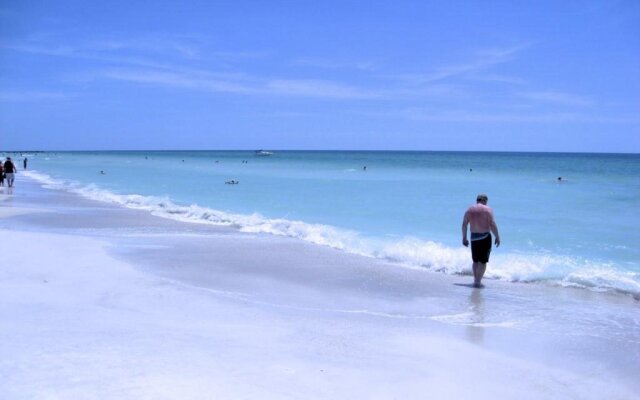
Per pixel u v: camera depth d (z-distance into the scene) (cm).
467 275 1117
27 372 512
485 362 626
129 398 462
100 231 1595
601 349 680
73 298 823
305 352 630
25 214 1950
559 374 597
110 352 579
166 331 677
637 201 2556
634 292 970
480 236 1015
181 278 1013
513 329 759
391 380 556
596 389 559
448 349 667
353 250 1362
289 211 2184
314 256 1276
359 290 974
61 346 591
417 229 1711
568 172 5797
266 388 508
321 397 498
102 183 3828
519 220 1909
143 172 5538
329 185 3622
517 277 1081
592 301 918
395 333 727
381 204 2427
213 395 481
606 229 1695
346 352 639
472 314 833
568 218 1958
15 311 730
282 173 5406
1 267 1016
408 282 1043
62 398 457
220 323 737
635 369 616
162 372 529
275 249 1355
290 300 891
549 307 877
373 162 9575
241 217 1881
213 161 10006
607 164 8512
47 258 1115
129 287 920
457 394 530
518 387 557
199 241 1451
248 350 621
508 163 9019
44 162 9106
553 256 1291
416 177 4662
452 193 2997
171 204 2322
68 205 2295
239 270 1107
